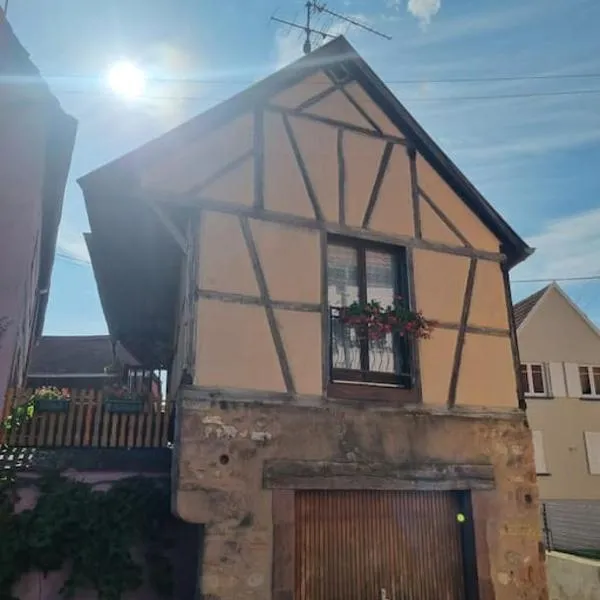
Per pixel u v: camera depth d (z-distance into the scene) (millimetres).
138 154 6641
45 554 6242
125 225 7727
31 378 16016
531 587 7039
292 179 7359
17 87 8961
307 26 8844
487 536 7027
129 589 6434
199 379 6207
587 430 21188
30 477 6586
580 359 21938
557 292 22578
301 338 6797
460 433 7293
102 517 6461
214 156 7012
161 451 7035
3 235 8461
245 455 6176
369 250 7746
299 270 7031
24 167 8789
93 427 7035
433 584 6809
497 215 8375
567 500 20219
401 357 7410
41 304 14750
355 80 8266
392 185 8016
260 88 7473
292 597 5957
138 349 13375
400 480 6789
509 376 7871
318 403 6652
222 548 5844
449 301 7852
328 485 6430
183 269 8336
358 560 6543
